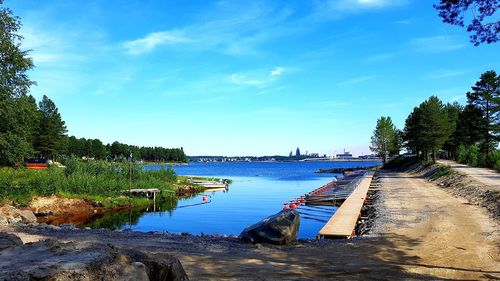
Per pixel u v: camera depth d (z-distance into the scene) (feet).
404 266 37.81
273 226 50.75
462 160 214.28
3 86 121.90
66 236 54.95
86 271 18.79
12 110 122.62
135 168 166.40
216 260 39.27
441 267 37.58
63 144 328.08
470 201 85.97
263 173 402.93
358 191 129.90
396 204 87.97
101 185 132.87
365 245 48.06
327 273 34.96
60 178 128.26
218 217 101.91
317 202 127.85
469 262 39.50
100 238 53.52
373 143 372.99
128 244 47.98
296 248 46.91
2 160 128.06
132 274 19.93
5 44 120.37
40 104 309.83
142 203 131.23
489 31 38.86
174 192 156.76
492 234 52.21
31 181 119.14
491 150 194.29
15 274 17.28
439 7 39.91
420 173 215.10
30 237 52.80
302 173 395.55
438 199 93.15
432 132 226.38
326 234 57.77
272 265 37.55
